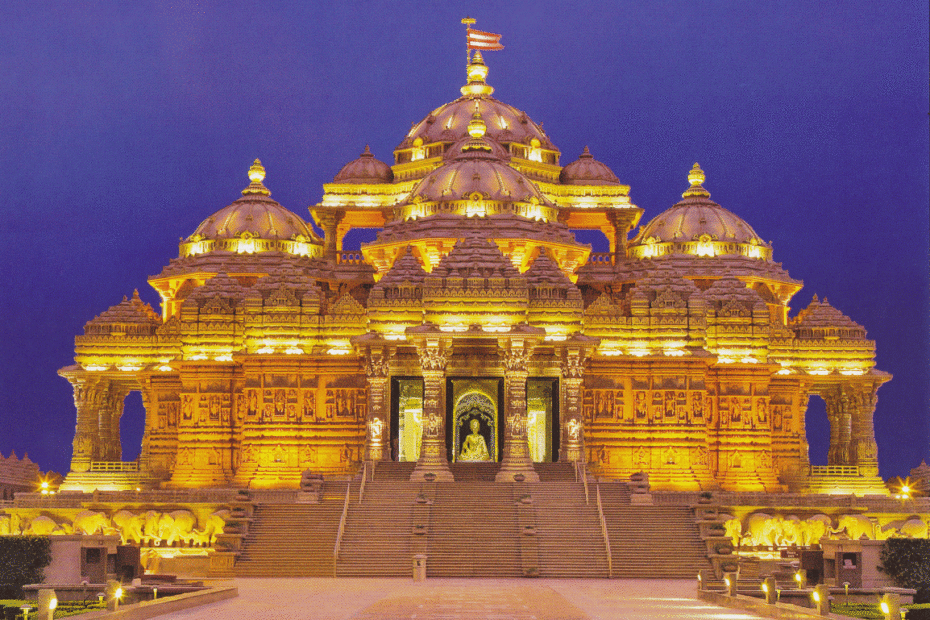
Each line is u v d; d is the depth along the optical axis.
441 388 86.56
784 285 116.69
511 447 85.00
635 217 121.75
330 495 80.19
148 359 103.69
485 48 125.69
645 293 99.12
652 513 77.00
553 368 90.56
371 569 71.75
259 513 76.88
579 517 76.50
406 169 125.81
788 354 105.25
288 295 97.75
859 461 104.62
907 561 63.75
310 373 94.06
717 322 100.25
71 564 63.28
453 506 77.44
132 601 57.50
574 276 109.12
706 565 72.25
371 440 89.44
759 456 96.94
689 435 93.81
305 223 120.50
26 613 47.47
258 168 121.25
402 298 92.25
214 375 97.12
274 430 93.56
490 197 105.94
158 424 101.69
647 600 57.03
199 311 100.06
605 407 94.19
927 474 103.44
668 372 94.44
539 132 128.25
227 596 57.22
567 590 62.38
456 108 127.44
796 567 69.12
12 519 82.31
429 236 102.94
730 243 115.44
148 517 80.25
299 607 52.62
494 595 58.53
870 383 105.38
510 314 88.38
